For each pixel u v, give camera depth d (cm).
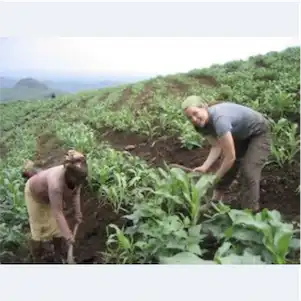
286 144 516
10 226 469
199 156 574
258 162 397
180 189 380
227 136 369
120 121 742
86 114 845
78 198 385
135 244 346
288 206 429
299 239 356
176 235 333
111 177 506
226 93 736
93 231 436
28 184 372
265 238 307
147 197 427
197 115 381
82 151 652
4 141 849
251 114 390
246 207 409
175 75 952
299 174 477
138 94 880
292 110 620
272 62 911
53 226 387
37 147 764
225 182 429
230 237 327
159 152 613
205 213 400
